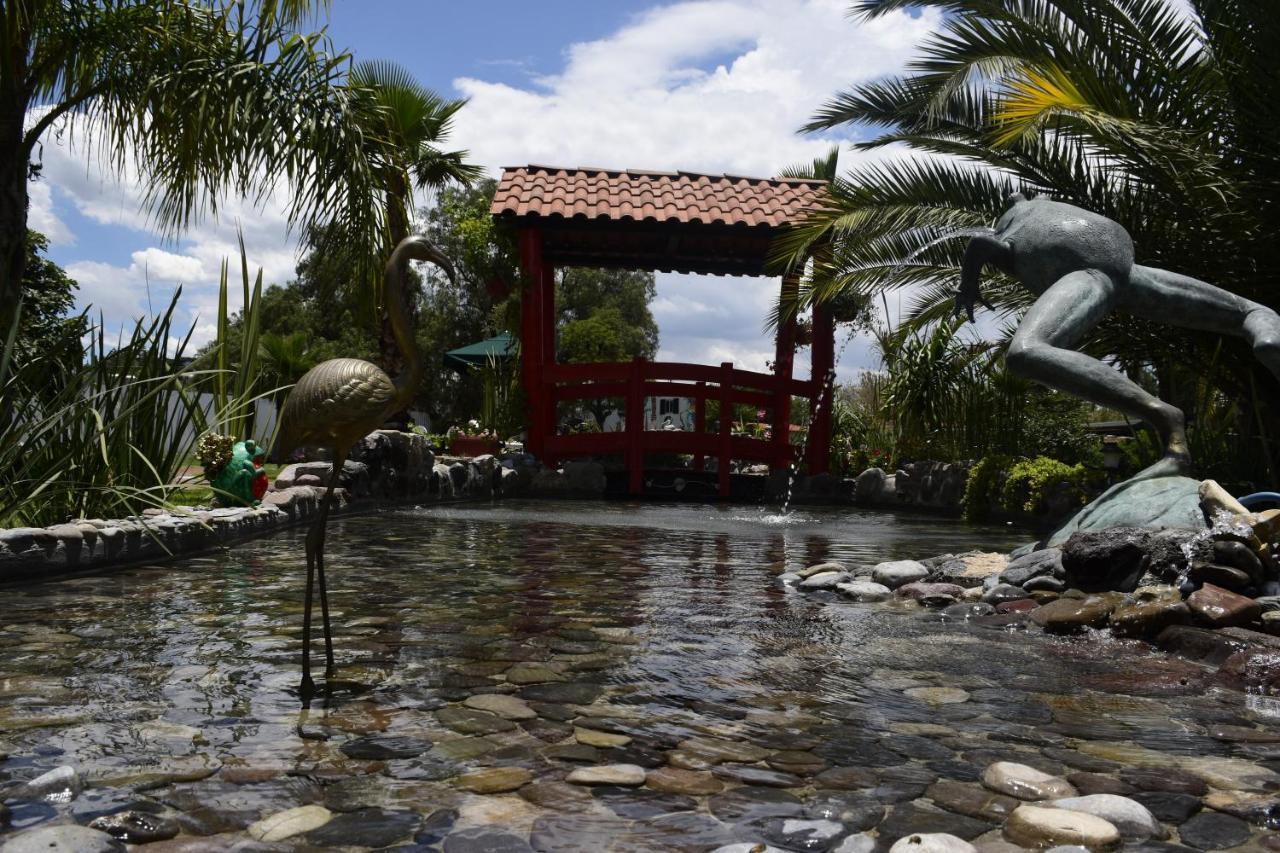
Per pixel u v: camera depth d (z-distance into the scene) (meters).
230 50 8.23
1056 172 10.15
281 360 19.08
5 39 7.27
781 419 18.50
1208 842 1.96
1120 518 5.52
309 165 8.28
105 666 3.29
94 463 6.41
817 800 2.15
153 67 7.94
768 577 6.00
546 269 20.48
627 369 17.55
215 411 9.36
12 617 4.14
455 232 30.94
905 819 2.05
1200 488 5.15
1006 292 11.07
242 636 3.82
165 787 2.17
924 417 14.72
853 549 7.94
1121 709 2.97
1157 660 3.69
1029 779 2.25
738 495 18.31
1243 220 8.42
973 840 1.94
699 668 3.45
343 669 3.31
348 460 10.99
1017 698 3.09
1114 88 8.98
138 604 4.49
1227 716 2.90
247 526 7.31
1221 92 8.86
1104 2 9.16
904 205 11.19
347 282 10.02
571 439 17.83
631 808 2.09
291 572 5.66
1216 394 11.07
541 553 7.17
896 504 15.42
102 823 1.91
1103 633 4.17
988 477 11.83
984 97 11.27
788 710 2.91
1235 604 4.00
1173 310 6.36
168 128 8.16
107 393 6.01
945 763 2.43
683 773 2.32
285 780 2.22
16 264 7.55
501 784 2.22
